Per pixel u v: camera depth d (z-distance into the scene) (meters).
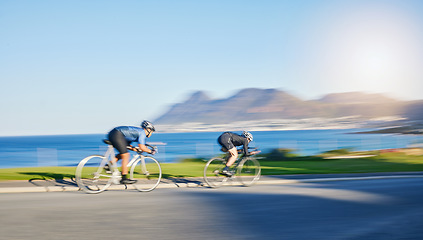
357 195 7.41
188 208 6.18
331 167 13.63
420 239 4.46
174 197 7.26
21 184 8.63
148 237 4.51
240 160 9.22
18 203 6.56
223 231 4.79
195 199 7.03
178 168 13.02
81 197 7.23
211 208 6.18
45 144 112.25
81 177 7.86
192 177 10.29
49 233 4.66
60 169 12.42
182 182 9.22
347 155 18.72
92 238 4.46
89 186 7.90
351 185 8.92
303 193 7.70
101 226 5.01
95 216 5.58
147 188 8.26
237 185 9.11
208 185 8.83
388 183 9.23
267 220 5.37
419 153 18.86
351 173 11.57
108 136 7.98
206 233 4.70
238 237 4.53
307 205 6.42
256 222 5.26
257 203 6.61
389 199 6.95
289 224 5.15
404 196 7.27
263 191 8.04
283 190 8.16
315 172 11.95
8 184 8.63
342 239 4.46
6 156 53.59
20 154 59.19
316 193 7.69
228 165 8.85
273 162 16.19
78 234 4.62
